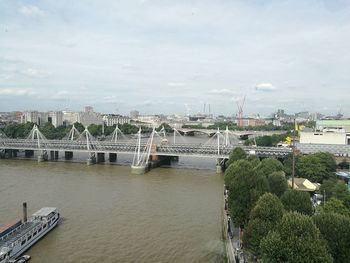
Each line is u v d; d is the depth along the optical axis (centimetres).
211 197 15238
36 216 10825
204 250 9481
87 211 12925
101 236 10456
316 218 7075
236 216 10119
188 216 12431
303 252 6094
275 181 11775
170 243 9956
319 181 16875
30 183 17812
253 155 19838
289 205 9194
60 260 8856
